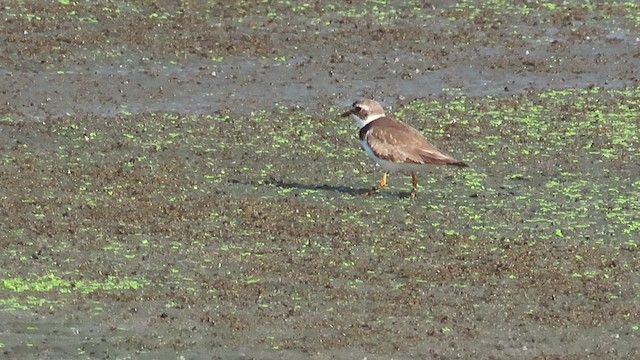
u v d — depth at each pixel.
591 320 14.14
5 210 16.55
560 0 25.56
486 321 14.06
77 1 24.08
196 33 23.28
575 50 23.55
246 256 15.44
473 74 22.52
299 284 14.76
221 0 24.62
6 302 14.14
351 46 23.20
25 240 15.69
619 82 22.42
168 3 24.30
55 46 22.45
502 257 15.63
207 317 13.95
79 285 14.59
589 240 16.25
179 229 16.16
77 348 13.31
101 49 22.50
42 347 13.30
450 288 14.78
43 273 14.85
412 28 24.03
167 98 21.03
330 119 20.53
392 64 22.67
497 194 17.78
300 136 19.83
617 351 13.56
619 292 14.80
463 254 15.69
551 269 15.33
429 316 14.12
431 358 13.25
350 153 19.27
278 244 15.81
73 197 17.09
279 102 21.09
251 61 22.47
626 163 19.09
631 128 20.50
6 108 20.30
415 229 16.44
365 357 13.23
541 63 23.00
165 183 17.77
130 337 13.55
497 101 21.50
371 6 24.92
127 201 17.02
